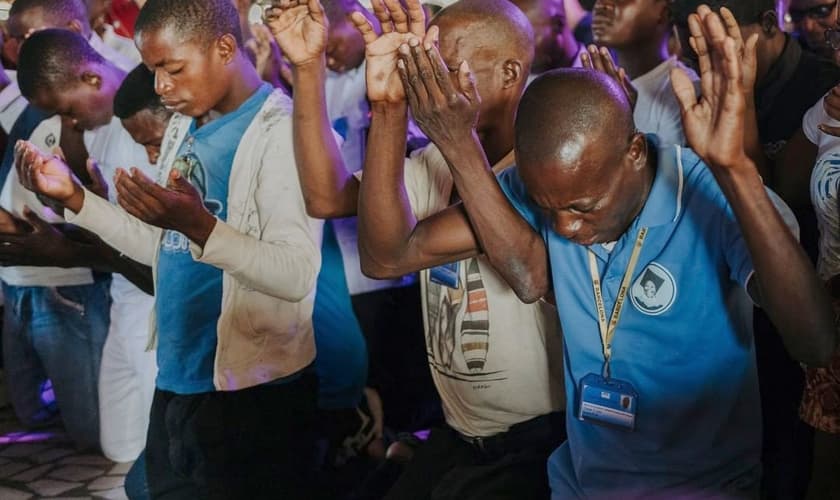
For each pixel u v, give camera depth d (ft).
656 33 10.76
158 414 10.09
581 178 5.87
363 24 6.43
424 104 6.27
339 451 12.45
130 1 15.60
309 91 8.05
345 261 13.71
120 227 9.63
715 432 6.45
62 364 14.26
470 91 6.26
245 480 9.91
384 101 6.61
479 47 7.73
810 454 9.23
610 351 6.50
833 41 7.98
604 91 5.93
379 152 6.81
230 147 9.37
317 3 7.79
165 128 11.23
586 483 6.77
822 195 7.89
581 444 6.77
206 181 9.39
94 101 12.65
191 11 9.05
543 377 7.85
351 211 8.36
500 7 7.86
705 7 5.28
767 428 9.42
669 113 10.31
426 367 14.26
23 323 14.38
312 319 10.42
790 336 5.69
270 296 9.39
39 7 14.30
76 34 12.82
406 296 14.12
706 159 5.42
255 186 9.30
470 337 7.94
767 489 9.39
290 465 10.07
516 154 6.06
